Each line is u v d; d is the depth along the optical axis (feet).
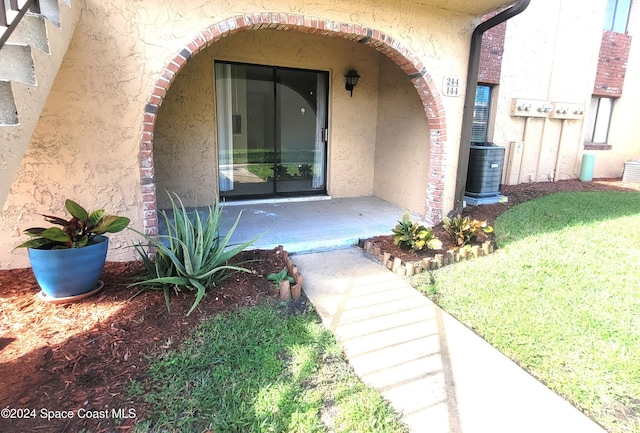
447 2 13.65
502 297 10.32
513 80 23.43
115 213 11.27
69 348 7.35
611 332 8.55
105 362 7.08
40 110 7.87
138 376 6.82
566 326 8.86
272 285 10.54
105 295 9.41
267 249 13.12
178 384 6.68
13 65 7.89
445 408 6.48
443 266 12.67
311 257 13.42
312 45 18.98
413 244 13.21
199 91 17.43
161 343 7.75
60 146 10.44
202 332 8.20
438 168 15.97
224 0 11.21
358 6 13.03
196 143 17.89
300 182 21.07
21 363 6.88
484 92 23.29
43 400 6.13
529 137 25.23
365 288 11.06
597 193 22.86
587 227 15.81
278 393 6.63
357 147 21.29
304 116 20.25
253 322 8.71
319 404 6.44
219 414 6.10
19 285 9.87
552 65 24.53
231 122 18.84
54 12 9.11
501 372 7.44
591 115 28.78
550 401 6.68
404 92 18.49
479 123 23.54
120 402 6.22
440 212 16.40
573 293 10.39
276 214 17.57
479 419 6.25
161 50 10.82
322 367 7.43
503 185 24.48
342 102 20.34
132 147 11.07
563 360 7.70
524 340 8.38
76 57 10.11
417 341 8.46
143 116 10.98
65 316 8.43
